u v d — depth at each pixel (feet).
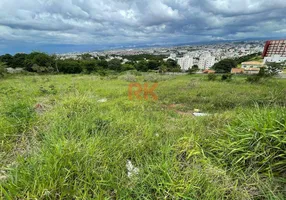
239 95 14.97
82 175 3.99
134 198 3.78
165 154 5.01
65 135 5.70
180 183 3.85
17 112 6.98
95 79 31.83
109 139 5.76
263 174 4.28
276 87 18.40
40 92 14.19
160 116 8.89
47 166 3.89
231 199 3.75
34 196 3.32
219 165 4.66
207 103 12.90
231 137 5.34
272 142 4.51
